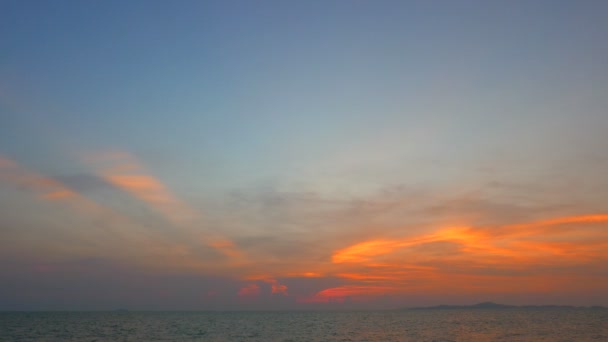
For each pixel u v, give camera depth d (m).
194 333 100.69
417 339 81.56
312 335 93.06
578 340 77.62
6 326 127.81
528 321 157.25
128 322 160.75
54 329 115.56
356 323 149.25
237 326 132.00
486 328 114.44
